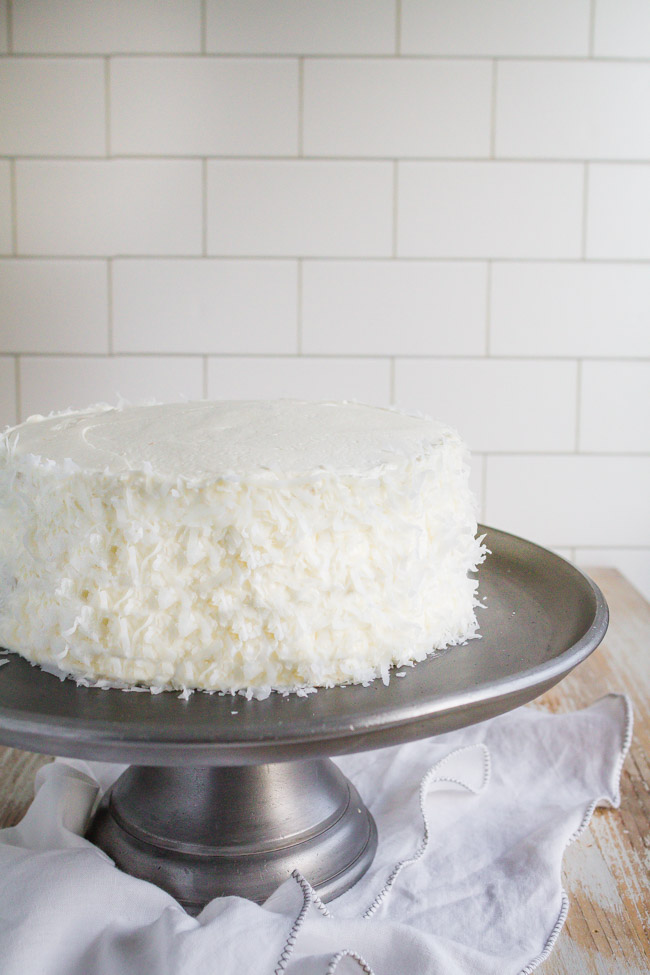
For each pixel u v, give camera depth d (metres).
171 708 0.56
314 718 0.49
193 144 1.03
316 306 1.06
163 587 0.57
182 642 0.58
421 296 1.06
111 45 1.02
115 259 1.05
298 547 0.57
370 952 0.55
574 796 0.72
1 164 1.03
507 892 0.63
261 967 0.51
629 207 1.05
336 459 0.61
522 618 0.69
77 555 0.59
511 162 1.04
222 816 0.65
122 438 0.65
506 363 1.07
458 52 1.02
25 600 0.62
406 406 1.08
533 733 0.74
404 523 0.60
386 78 1.03
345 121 1.03
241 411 0.70
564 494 1.10
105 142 1.03
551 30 1.02
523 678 0.53
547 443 1.09
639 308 1.07
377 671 0.61
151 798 0.67
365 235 1.05
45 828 0.66
